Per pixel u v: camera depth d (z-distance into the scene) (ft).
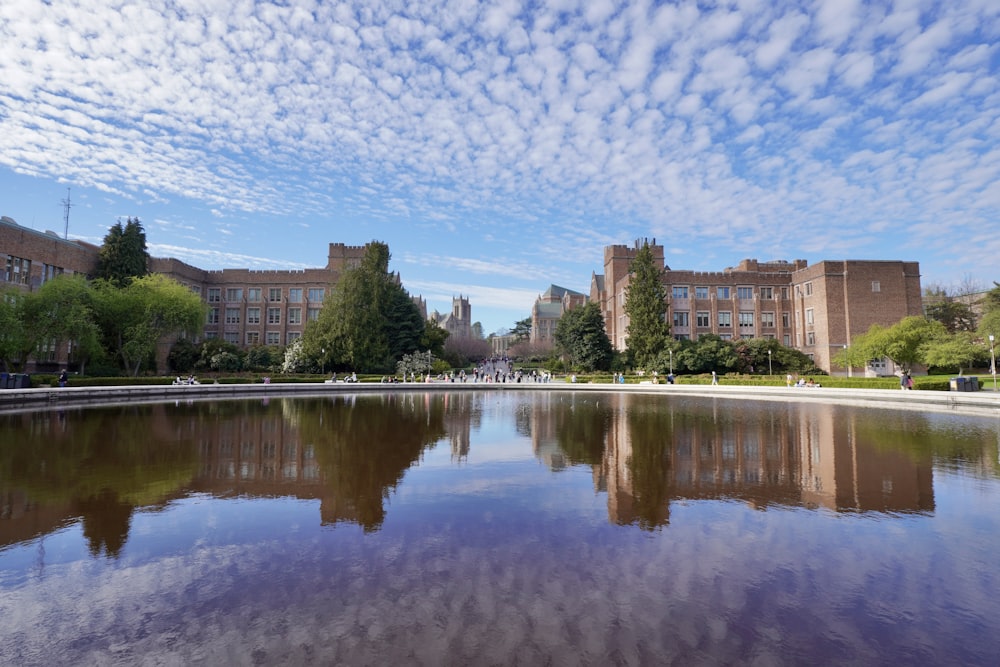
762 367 180.45
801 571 20.56
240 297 226.58
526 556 22.04
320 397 111.14
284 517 27.22
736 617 16.99
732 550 22.75
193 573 20.38
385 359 197.77
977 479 35.24
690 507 29.12
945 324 211.20
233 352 184.14
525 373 256.52
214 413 75.66
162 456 42.98
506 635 15.80
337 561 21.52
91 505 29.19
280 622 16.66
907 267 185.26
